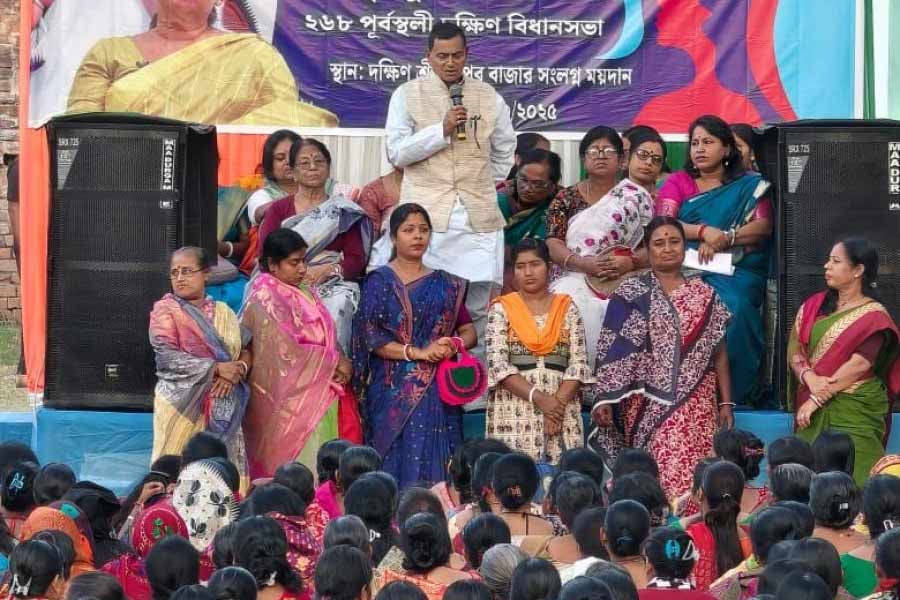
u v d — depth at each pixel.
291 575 6.90
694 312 11.77
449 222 12.53
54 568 6.57
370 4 14.73
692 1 14.80
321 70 14.74
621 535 7.14
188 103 14.57
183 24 14.55
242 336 11.69
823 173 12.38
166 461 9.47
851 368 11.60
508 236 13.26
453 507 9.34
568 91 14.88
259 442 11.69
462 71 12.73
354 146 14.77
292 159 12.78
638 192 12.58
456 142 12.60
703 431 11.70
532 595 6.09
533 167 13.03
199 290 11.59
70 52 14.40
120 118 12.17
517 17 14.83
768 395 12.78
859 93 14.65
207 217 12.48
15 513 8.84
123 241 12.12
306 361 11.66
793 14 14.72
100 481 12.17
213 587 6.18
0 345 20.75
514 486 8.09
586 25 14.85
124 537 8.98
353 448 8.94
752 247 12.62
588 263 12.45
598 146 12.67
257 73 14.66
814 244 12.38
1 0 21.36
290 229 11.93
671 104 14.84
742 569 7.59
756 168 13.08
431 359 11.67
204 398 11.43
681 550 6.72
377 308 11.77
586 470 9.41
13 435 12.92
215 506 8.44
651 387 11.74
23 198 14.36
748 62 14.79
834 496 7.77
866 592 7.39
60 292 12.12
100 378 12.16
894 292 12.32
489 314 11.87
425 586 6.89
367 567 6.40
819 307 11.91
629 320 11.82
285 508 7.70
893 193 12.35
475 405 12.63
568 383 11.66
